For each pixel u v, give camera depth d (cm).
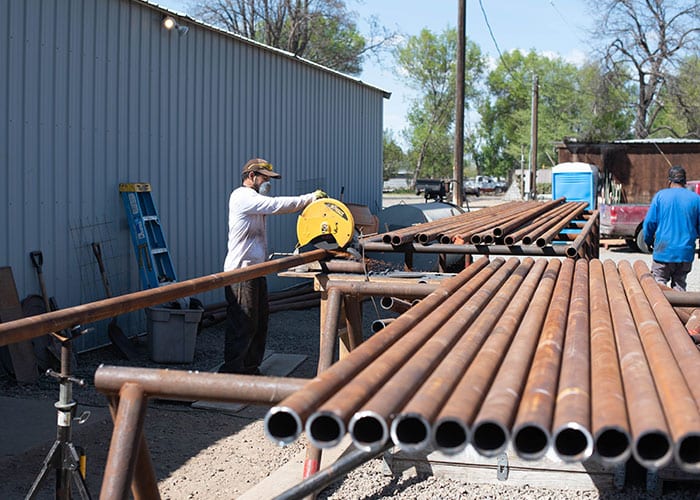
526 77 8175
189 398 286
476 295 394
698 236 895
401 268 692
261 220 733
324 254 596
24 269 788
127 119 927
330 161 1505
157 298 427
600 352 277
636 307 375
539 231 677
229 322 733
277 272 597
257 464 553
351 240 599
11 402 681
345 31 5138
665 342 289
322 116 1459
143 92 953
